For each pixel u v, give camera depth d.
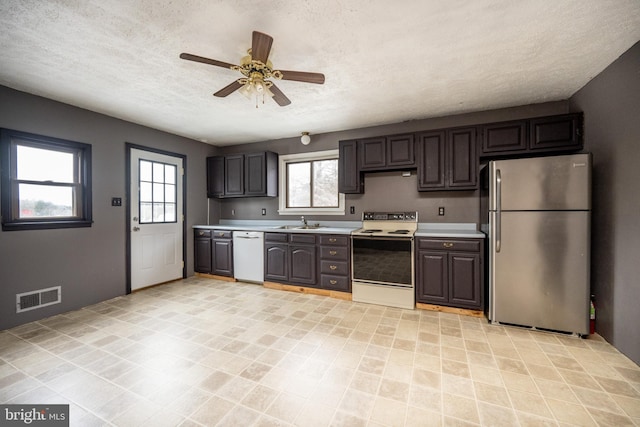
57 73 2.32
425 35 1.83
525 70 2.31
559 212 2.38
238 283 4.06
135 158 3.62
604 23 1.71
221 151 4.99
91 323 2.65
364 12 1.60
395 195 3.69
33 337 2.36
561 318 2.39
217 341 2.31
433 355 2.08
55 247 2.85
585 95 2.58
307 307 3.10
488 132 2.97
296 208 4.37
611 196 2.20
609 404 1.55
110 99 2.86
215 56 2.09
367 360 2.02
